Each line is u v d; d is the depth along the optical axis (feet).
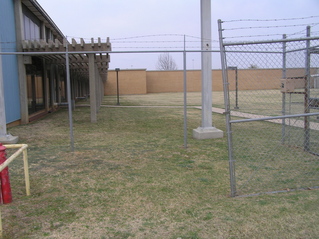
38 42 37.52
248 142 24.95
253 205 12.32
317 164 18.44
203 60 26.94
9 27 35.32
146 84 157.48
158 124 37.70
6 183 13.03
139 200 13.33
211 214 11.63
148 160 20.17
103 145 25.05
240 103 65.36
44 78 52.44
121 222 11.19
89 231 10.52
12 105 36.11
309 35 18.33
